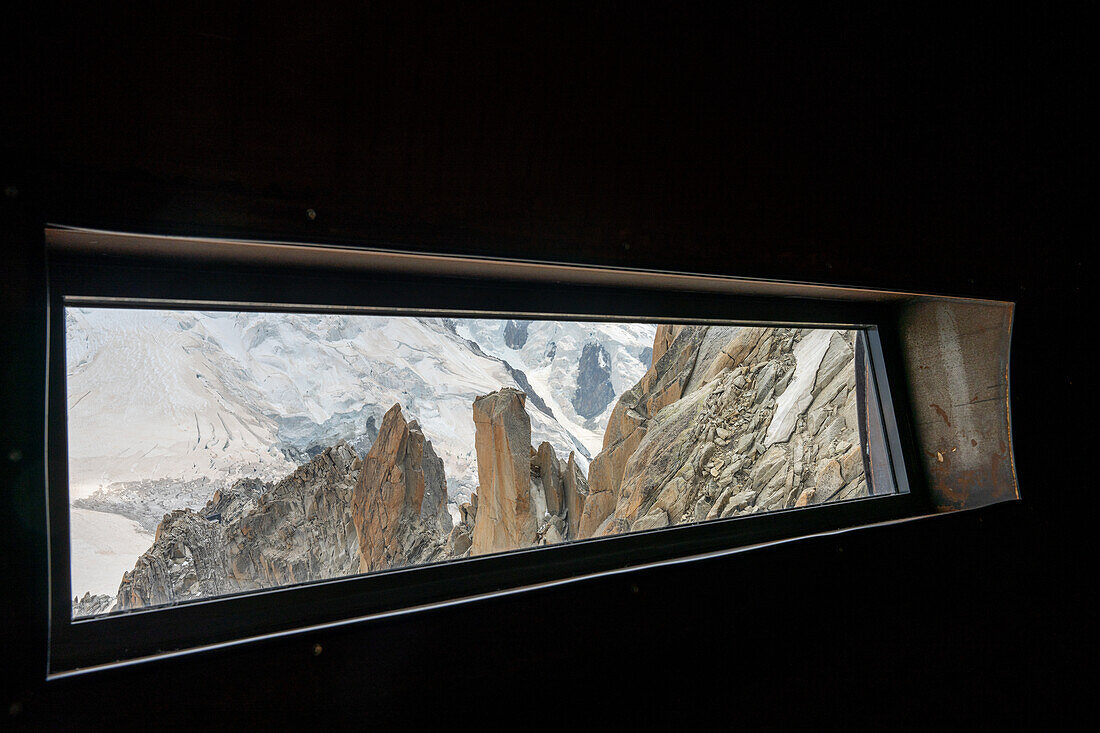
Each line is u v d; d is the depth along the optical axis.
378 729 0.79
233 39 0.69
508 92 0.88
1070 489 1.76
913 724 1.42
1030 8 1.70
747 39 1.15
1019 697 1.64
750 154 1.15
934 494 1.68
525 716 0.90
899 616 1.40
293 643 0.73
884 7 1.38
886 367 1.68
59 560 0.73
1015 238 1.67
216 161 0.68
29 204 0.60
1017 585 1.64
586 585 0.96
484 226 0.86
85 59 0.62
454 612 0.84
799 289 1.35
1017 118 1.68
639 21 1.01
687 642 1.07
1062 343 1.76
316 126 0.74
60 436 0.74
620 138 0.99
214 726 0.69
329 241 0.75
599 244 0.97
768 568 1.18
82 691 0.63
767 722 1.17
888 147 1.39
